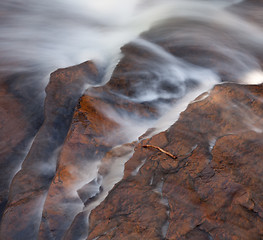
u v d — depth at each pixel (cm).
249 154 345
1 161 474
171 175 337
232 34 810
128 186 341
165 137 399
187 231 280
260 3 1080
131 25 982
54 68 722
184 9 1059
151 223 294
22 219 371
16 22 1005
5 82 664
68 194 378
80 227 335
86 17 1080
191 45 709
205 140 377
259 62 664
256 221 277
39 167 437
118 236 287
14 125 529
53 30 953
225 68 613
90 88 524
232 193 304
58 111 512
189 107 441
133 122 479
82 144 422
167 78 580
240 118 407
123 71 594
